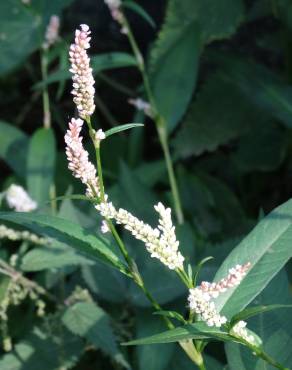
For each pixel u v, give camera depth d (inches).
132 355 18.7
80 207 22.9
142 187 21.9
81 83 11.6
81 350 17.9
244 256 12.9
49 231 13.6
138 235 11.9
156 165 25.9
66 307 18.1
